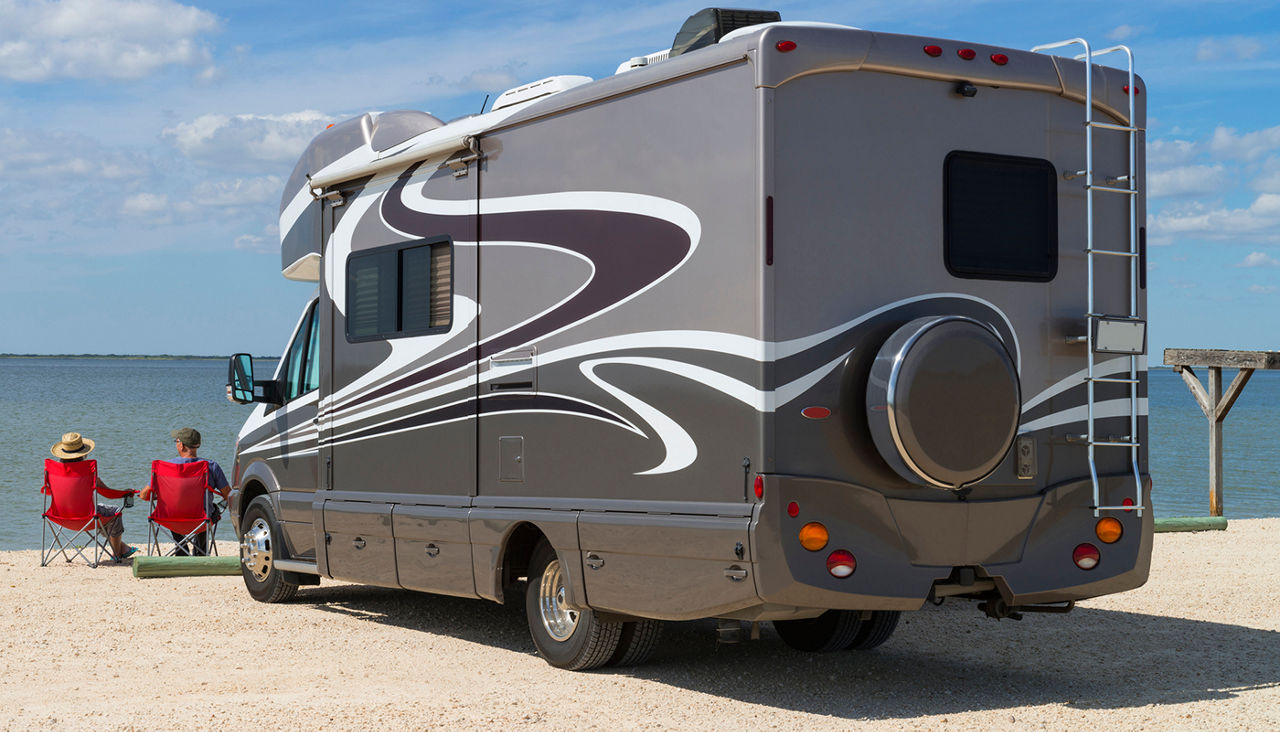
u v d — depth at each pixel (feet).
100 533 37.19
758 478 17.52
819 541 17.66
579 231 20.81
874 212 18.57
